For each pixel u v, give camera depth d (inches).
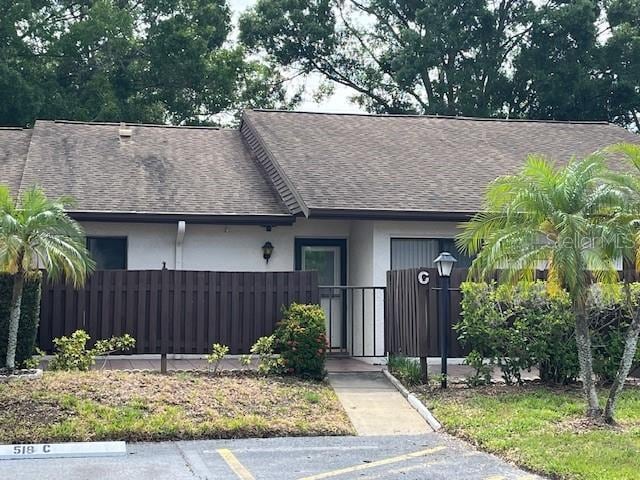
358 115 767.7
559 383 435.2
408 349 462.3
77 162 631.2
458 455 310.5
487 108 1376.7
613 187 345.7
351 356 559.8
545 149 698.2
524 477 275.9
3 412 335.6
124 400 358.9
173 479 272.2
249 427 341.1
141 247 574.9
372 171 599.8
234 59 1285.7
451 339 454.6
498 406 380.2
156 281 465.4
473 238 383.2
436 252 563.8
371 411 388.8
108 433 324.5
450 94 1402.6
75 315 462.0
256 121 709.9
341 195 542.6
